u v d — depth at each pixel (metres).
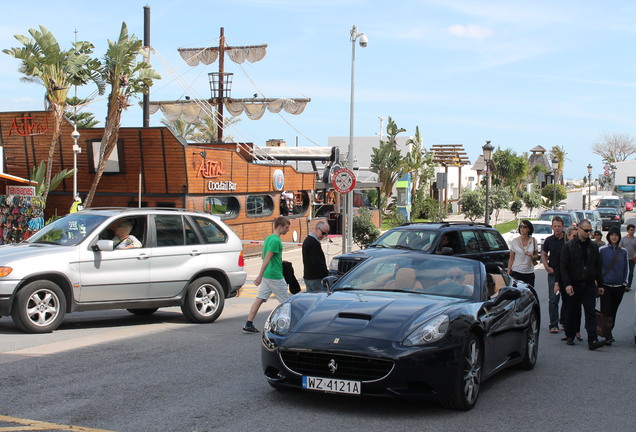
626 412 6.70
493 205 45.75
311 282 10.87
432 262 7.89
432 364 6.16
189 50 39.41
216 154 23.91
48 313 10.26
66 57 20.31
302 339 6.36
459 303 7.03
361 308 6.74
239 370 7.91
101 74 20.95
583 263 10.33
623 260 10.84
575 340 11.18
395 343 6.16
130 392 6.83
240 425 5.82
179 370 7.86
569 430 6.02
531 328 8.68
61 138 23.38
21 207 19.41
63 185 24.14
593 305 10.38
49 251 10.14
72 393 6.75
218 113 39.59
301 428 5.78
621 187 82.44
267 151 34.84
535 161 112.00
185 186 22.69
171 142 22.25
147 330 10.70
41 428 5.57
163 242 11.22
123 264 10.66
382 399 6.82
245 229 25.81
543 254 11.89
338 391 6.19
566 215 27.30
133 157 22.89
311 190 31.19
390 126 46.41
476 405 6.82
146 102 29.31
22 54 19.64
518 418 6.36
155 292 11.02
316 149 34.69
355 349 6.12
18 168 24.38
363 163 56.47
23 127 23.66
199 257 11.55
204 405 6.42
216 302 11.77
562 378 8.27
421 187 48.34
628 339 11.54
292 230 29.44
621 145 122.25
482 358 6.95
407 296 7.23
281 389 7.00
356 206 35.62
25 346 9.12
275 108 38.78
